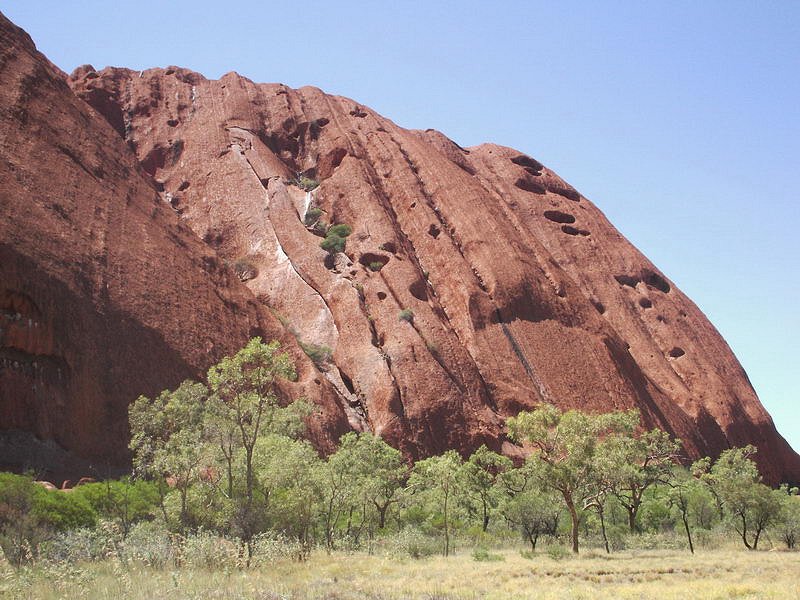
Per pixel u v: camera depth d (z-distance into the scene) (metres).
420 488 48.06
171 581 15.16
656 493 51.06
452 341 75.38
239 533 24.45
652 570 23.92
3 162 54.88
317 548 29.05
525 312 84.06
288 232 86.50
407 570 22.58
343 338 73.44
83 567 17.14
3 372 43.78
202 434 27.33
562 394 76.81
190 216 91.75
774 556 29.81
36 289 47.75
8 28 70.19
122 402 50.06
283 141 107.19
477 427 67.75
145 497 31.41
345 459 34.38
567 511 46.88
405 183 99.44
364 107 119.38
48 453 43.91
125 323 54.19
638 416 50.78
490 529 45.97
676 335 101.00
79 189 61.38
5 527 21.02
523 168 122.50
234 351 62.59
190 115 108.12
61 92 71.00
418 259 89.50
